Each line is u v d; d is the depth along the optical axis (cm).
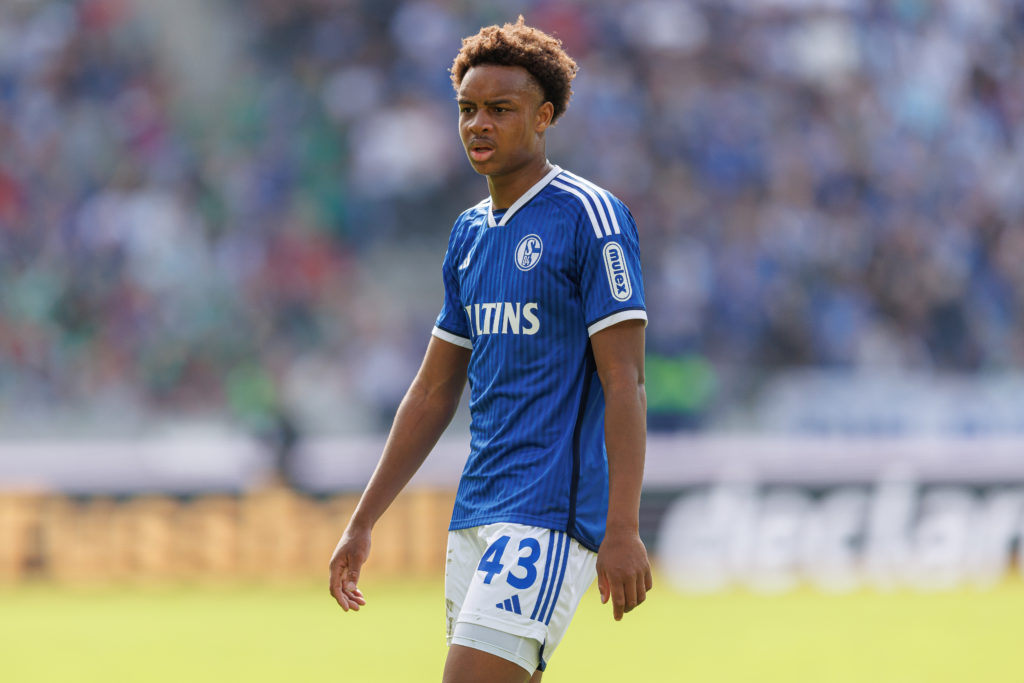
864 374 4575
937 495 3797
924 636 2633
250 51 5697
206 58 5669
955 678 2158
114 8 5703
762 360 4881
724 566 3678
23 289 4850
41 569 3516
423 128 5400
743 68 5728
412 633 2700
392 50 5678
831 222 5366
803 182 5469
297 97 5556
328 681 2159
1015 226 5734
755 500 3722
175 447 3609
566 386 912
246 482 3631
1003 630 2720
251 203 5212
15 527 3503
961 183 5728
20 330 4681
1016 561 3825
